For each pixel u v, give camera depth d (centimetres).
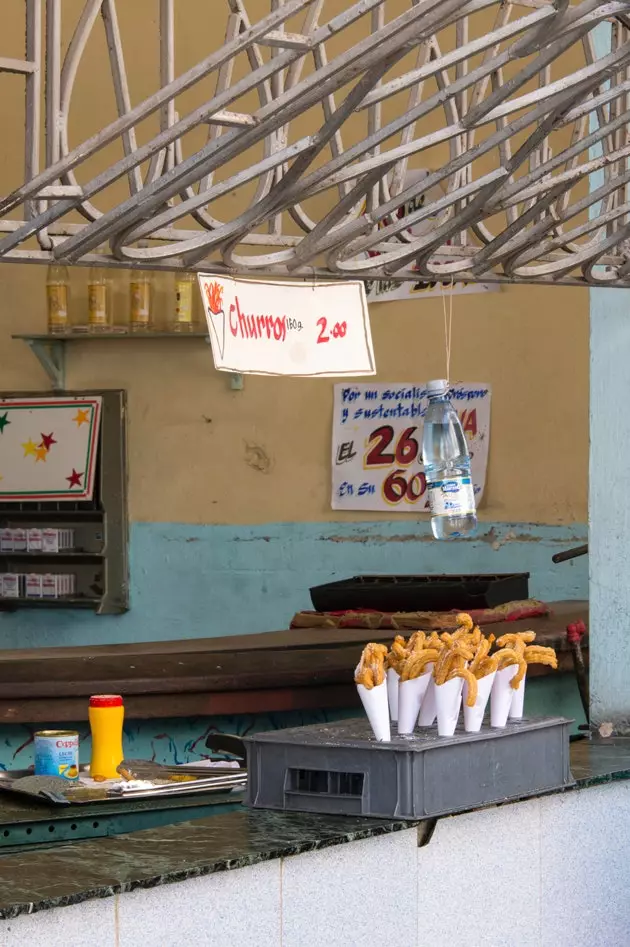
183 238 201
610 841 247
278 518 564
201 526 580
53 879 168
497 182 211
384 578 471
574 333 500
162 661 373
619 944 249
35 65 176
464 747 212
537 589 506
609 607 289
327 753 210
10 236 180
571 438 500
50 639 609
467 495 263
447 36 502
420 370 534
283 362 214
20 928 156
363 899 199
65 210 178
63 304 593
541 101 197
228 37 188
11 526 617
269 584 566
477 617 414
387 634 413
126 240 190
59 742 270
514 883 226
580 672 405
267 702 363
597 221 241
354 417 547
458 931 215
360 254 239
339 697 372
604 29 272
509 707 227
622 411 285
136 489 594
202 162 177
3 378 627
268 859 184
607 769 248
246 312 210
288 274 218
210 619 578
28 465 609
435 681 212
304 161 186
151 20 580
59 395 605
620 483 286
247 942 182
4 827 227
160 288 580
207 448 580
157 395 591
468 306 523
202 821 206
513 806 225
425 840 207
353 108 178
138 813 240
